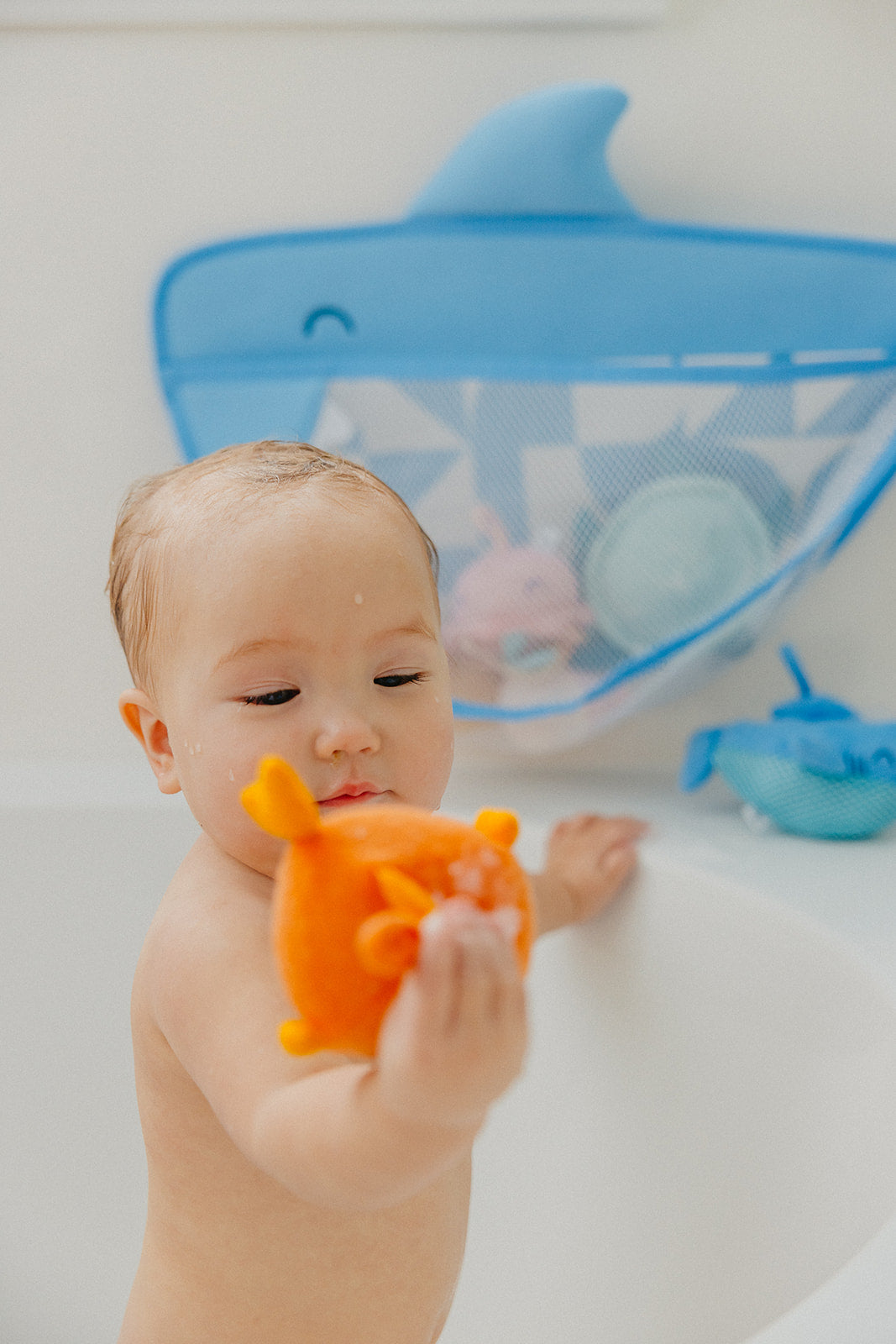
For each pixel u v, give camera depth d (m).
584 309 1.13
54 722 1.27
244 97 1.18
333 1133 0.35
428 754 0.54
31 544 1.25
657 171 1.17
